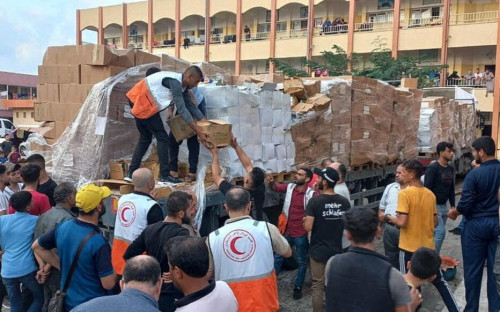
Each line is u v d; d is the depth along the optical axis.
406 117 9.72
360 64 28.88
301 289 5.54
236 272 3.04
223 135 4.82
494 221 4.45
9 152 12.21
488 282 4.54
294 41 30.66
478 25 24.48
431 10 26.92
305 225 4.57
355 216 2.70
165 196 4.66
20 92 39.94
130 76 5.63
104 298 2.09
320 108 6.76
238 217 3.21
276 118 6.12
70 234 3.34
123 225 3.82
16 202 4.14
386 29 27.42
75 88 5.77
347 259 2.69
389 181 10.05
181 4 34.72
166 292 3.31
